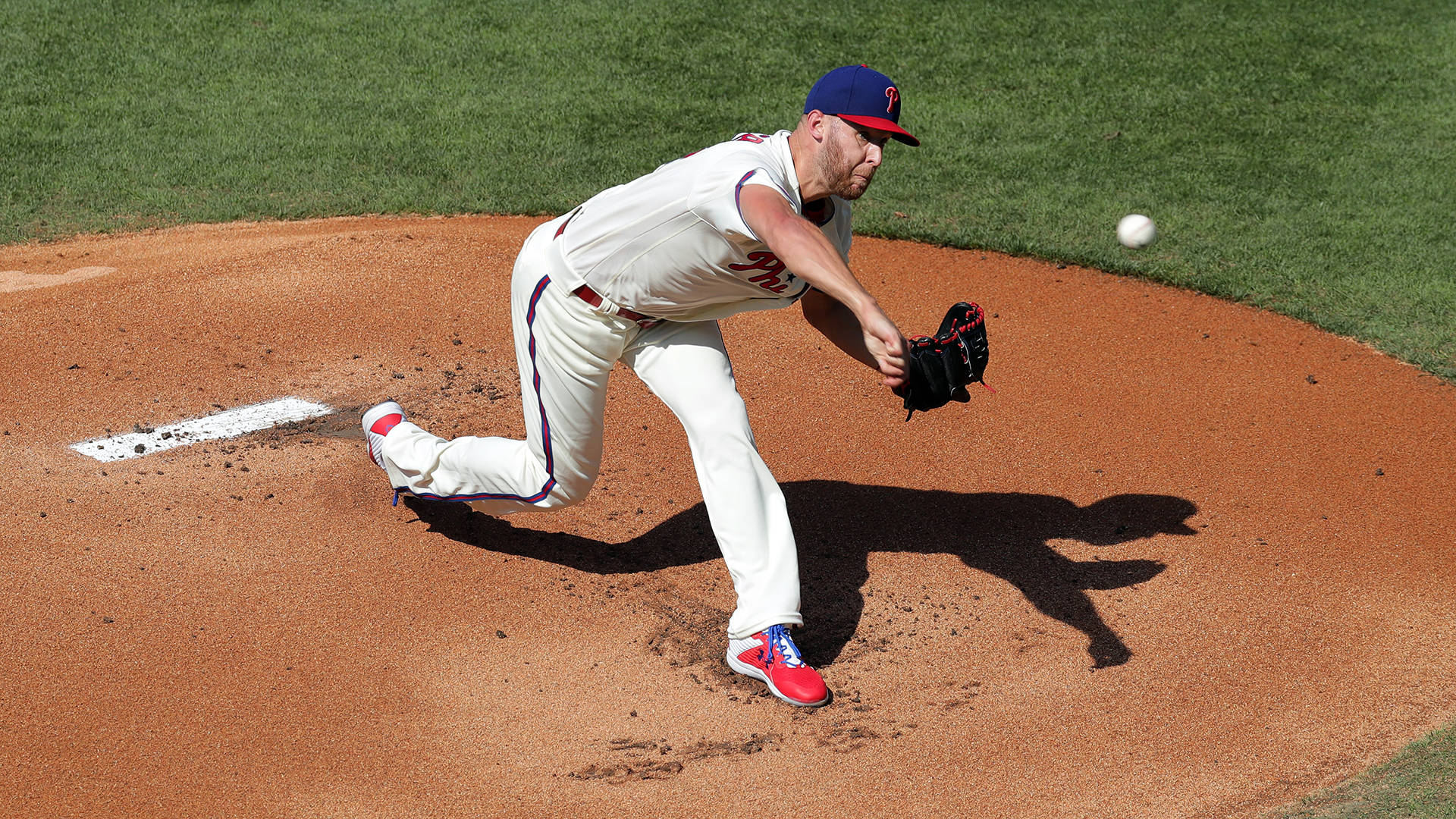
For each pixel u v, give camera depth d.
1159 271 29.22
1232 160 36.28
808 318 15.57
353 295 26.70
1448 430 22.02
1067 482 20.23
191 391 22.45
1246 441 21.62
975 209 33.16
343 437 20.95
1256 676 15.36
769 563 14.79
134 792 12.98
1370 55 44.19
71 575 16.69
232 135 37.19
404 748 13.90
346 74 41.69
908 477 20.39
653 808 13.05
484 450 16.67
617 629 16.23
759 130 38.22
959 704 14.88
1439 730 14.18
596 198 14.48
